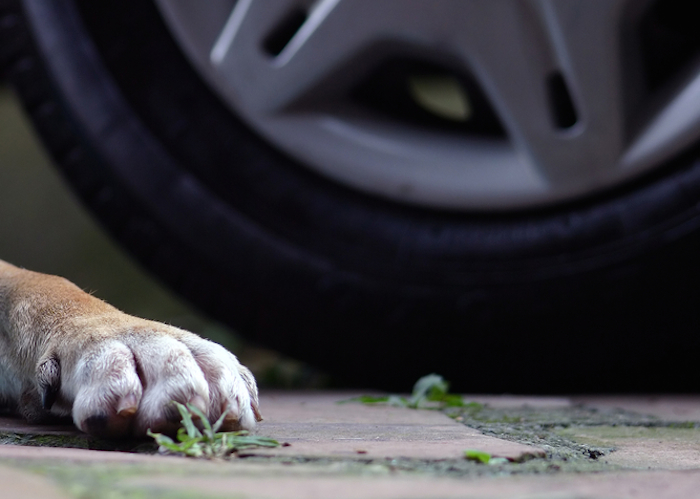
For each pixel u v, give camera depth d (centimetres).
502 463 138
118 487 101
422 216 181
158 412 144
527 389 181
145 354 152
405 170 180
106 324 157
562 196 179
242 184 182
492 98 178
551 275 179
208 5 180
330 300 181
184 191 182
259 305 182
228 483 106
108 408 145
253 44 179
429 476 121
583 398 179
